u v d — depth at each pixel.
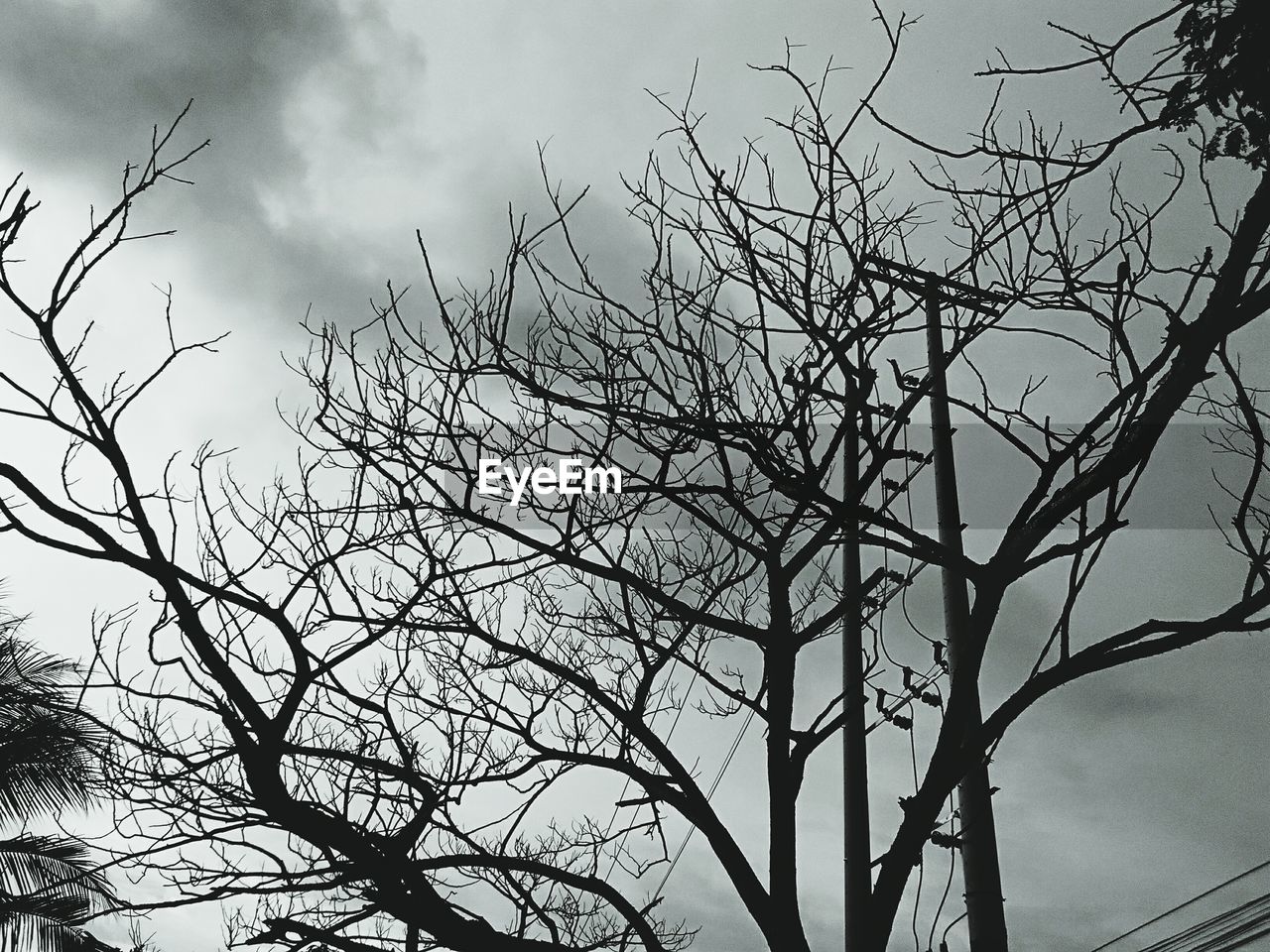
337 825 4.72
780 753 5.53
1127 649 4.55
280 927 5.00
